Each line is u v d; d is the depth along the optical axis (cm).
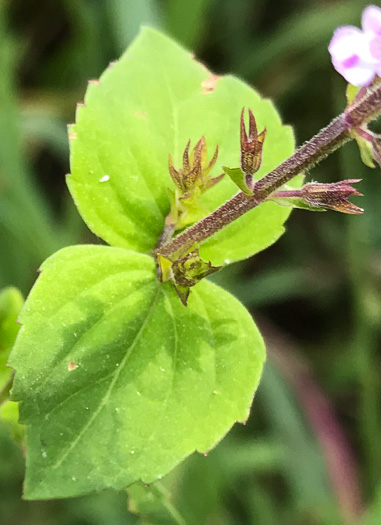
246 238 5
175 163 5
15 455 7
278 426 8
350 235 9
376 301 9
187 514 7
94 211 5
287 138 5
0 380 5
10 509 7
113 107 5
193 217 5
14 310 5
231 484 8
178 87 5
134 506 5
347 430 9
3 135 8
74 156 5
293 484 8
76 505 7
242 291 9
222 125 5
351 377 9
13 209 8
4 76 9
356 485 9
